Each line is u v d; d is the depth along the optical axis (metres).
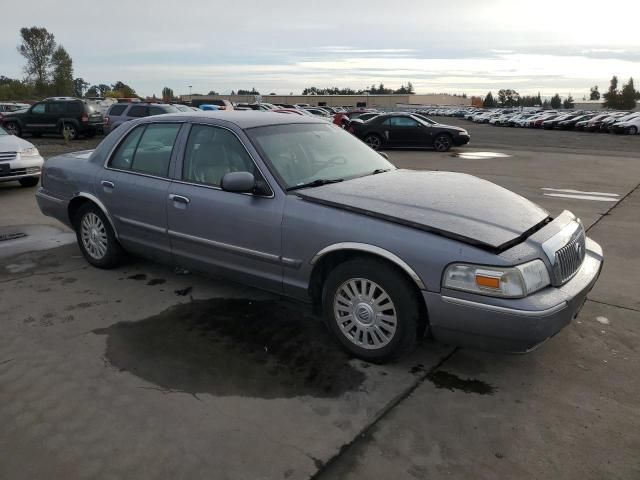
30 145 9.79
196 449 2.54
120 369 3.26
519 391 3.06
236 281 4.02
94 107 22.67
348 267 3.27
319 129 4.45
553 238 3.12
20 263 5.29
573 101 150.00
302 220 3.41
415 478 2.37
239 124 3.97
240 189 3.51
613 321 3.99
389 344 3.21
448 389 3.08
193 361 3.36
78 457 2.48
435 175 4.14
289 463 2.45
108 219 4.77
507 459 2.49
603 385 3.12
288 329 3.82
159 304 4.25
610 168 13.57
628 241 6.27
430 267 2.94
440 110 103.00
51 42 79.00
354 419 2.79
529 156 17.02
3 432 2.66
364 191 3.53
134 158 4.59
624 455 2.52
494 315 2.81
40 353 3.45
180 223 4.13
